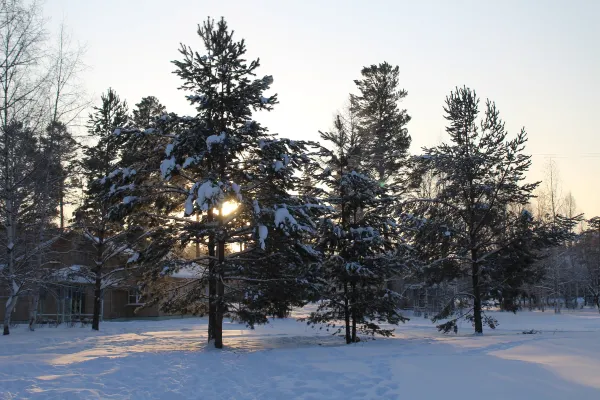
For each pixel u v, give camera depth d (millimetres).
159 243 16609
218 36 16688
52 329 28844
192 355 14438
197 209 16062
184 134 16094
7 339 21328
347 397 8922
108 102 28375
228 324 32469
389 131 41531
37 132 22891
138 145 17562
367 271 17812
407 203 23578
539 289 53719
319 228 18625
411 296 45812
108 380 10625
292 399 9023
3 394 9094
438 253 23078
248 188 17016
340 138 19531
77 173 24609
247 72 16969
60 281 27938
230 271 16922
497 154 22625
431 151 23703
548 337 17125
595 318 39812
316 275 17578
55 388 9648
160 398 9344
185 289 17547
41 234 24281
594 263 58031
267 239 16297
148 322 37000
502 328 28797
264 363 12977
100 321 36781
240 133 16875
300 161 17000
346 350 15102
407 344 16719
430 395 8461
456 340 17781
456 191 22922
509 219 22516
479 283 22719
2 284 25797
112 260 33438
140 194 16828
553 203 54969
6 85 22000
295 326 30938
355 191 18969
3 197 22078
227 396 9500
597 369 9789
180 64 16391
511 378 9328
